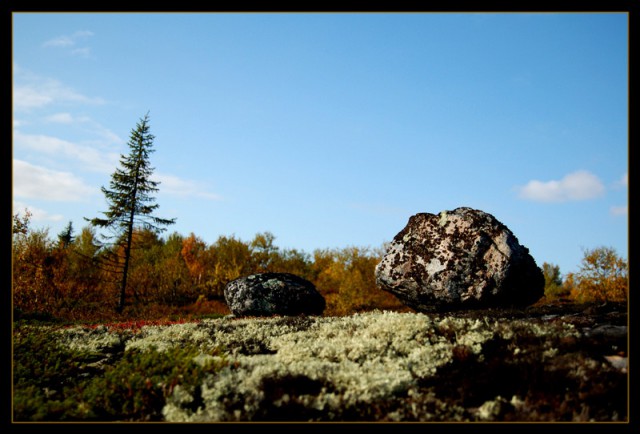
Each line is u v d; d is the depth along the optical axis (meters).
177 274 43.09
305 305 22.62
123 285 34.91
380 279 16.92
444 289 15.36
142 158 36.41
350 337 11.42
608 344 9.04
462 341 9.83
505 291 14.93
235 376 8.86
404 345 10.11
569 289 46.75
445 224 16.47
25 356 12.00
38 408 8.35
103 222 35.38
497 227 15.89
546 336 9.65
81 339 15.61
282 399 7.68
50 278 35.38
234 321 18.05
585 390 7.52
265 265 46.59
